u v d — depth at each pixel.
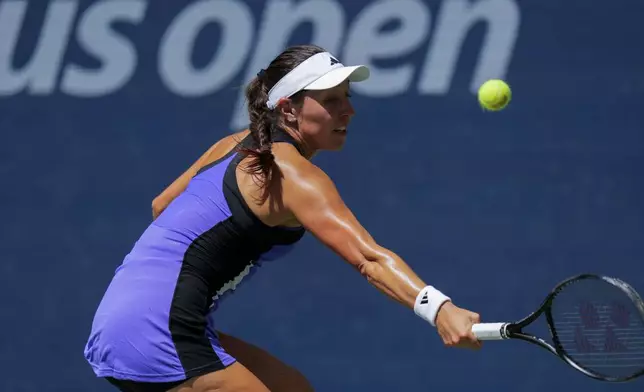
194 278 12.33
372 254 11.56
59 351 27.62
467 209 26.67
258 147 12.38
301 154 12.84
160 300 12.23
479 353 26.22
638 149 26.25
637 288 25.91
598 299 11.80
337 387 26.58
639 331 11.73
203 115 27.91
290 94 12.59
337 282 26.84
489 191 26.67
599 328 11.81
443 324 11.19
